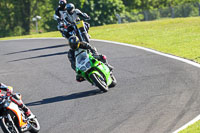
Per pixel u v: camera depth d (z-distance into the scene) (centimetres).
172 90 3888
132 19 15775
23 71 5584
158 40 7194
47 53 6750
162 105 3466
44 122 3419
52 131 3189
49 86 4612
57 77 5003
